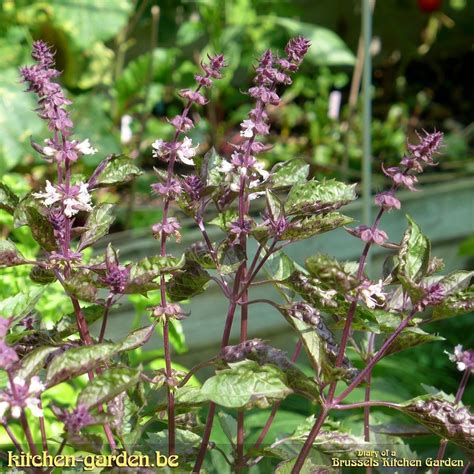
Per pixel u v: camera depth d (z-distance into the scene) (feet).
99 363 1.19
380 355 1.26
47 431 1.98
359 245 3.59
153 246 3.25
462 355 1.33
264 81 1.26
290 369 1.25
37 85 1.21
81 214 3.24
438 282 1.31
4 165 3.33
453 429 1.22
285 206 1.29
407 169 1.21
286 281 1.32
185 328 3.17
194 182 1.32
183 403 1.34
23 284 2.15
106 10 3.80
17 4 3.67
